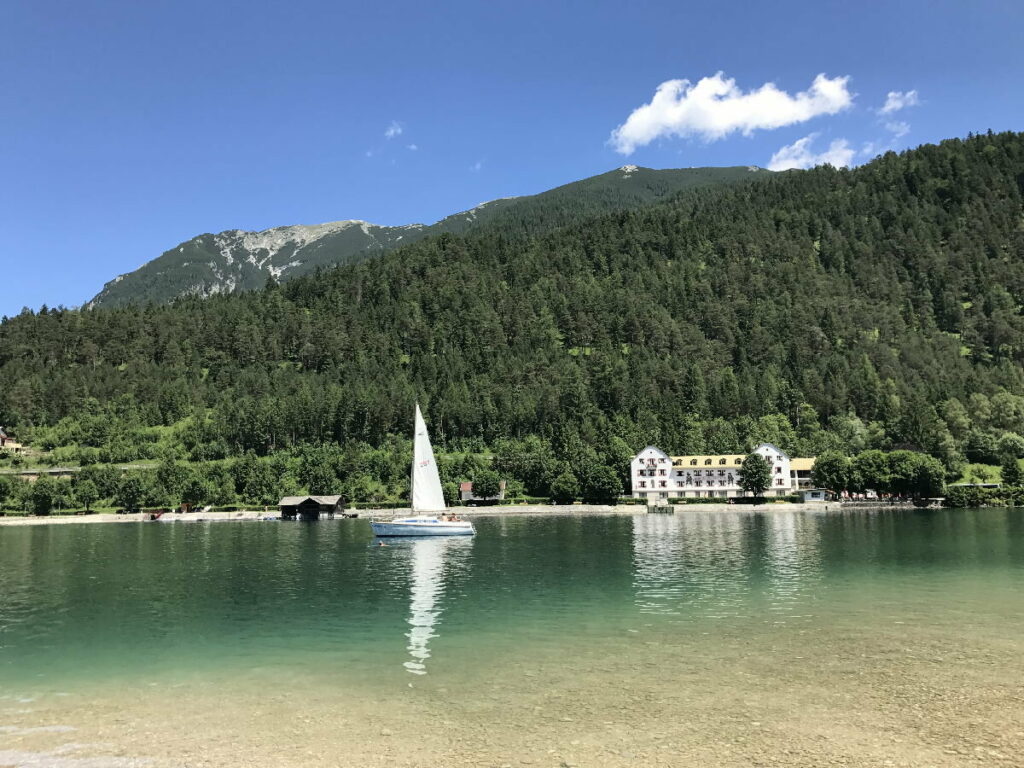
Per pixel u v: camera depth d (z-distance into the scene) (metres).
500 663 34.66
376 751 23.72
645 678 31.50
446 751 23.56
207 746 24.53
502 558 82.88
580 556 82.62
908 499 183.50
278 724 26.61
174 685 32.09
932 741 23.77
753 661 34.09
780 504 186.00
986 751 22.86
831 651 35.78
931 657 34.31
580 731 25.12
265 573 73.00
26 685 32.47
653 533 115.12
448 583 63.28
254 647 39.34
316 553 94.06
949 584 56.91
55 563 84.75
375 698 29.50
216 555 93.06
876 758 22.41
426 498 117.56
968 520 132.00
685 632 40.78
